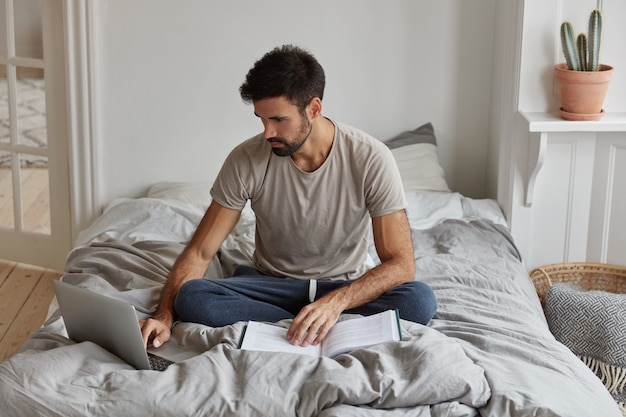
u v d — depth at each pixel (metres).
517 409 2.14
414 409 2.15
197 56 4.04
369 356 2.29
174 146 4.14
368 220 2.85
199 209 3.75
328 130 2.69
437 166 3.97
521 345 2.50
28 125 4.16
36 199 4.25
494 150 3.98
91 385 2.20
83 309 2.38
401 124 4.13
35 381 2.17
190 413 2.11
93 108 4.05
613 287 3.66
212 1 3.99
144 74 4.06
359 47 4.04
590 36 3.34
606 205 3.65
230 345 2.39
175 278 2.71
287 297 2.74
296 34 4.03
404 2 4.00
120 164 4.16
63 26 3.98
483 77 4.06
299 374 2.21
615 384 3.14
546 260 3.74
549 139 3.62
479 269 3.13
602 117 3.46
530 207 3.68
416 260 3.18
